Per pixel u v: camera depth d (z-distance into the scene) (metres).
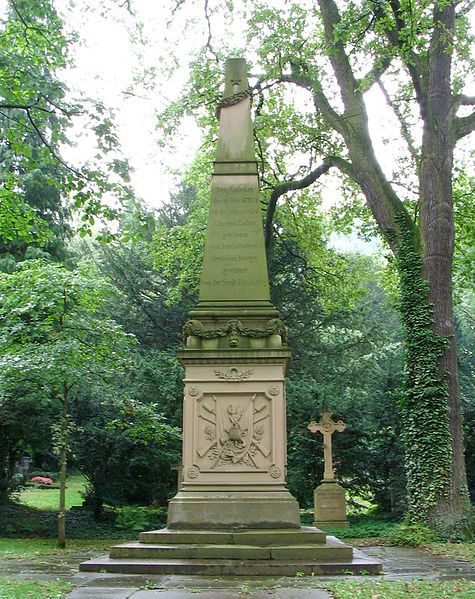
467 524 14.63
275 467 8.95
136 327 27.17
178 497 8.78
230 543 8.13
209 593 5.97
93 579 6.88
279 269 27.86
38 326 14.34
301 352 27.92
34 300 13.97
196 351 9.38
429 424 15.36
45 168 21.84
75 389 16.75
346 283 26.58
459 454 15.28
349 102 19.34
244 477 8.93
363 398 22.77
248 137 10.92
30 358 13.67
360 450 21.86
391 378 22.84
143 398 22.47
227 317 9.80
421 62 18.41
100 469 21.39
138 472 22.52
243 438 9.07
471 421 21.61
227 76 11.41
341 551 7.76
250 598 5.70
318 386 23.75
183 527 8.55
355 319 29.50
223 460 9.00
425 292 16.38
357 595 5.79
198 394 9.27
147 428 16.48
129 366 15.95
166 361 23.69
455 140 17.94
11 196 12.84
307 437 21.94
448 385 15.71
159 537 8.20
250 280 10.12
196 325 9.59
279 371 9.34
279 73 20.05
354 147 18.98
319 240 26.34
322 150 23.84
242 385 9.29
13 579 7.07
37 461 25.27
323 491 19.25
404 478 21.64
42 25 12.12
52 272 14.48
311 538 8.18
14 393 16.78
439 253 16.62
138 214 12.45
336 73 19.69
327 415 20.16
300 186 21.86
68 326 14.76
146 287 27.47
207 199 25.16
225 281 10.11
